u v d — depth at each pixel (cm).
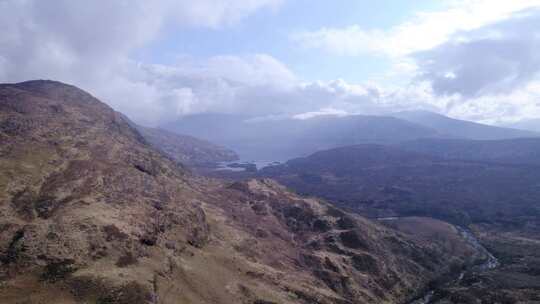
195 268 9925
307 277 12612
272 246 14088
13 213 9381
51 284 7638
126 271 8431
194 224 12094
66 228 9019
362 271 14475
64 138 13550
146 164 14975
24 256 8144
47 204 9912
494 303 12450
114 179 12075
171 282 8875
